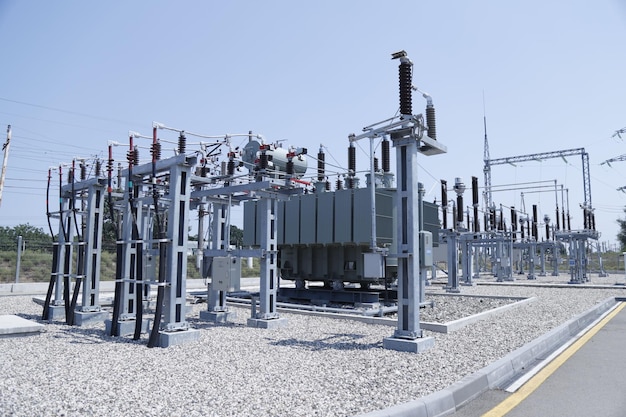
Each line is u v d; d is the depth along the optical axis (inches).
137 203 409.1
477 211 1013.8
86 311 416.8
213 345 316.8
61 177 460.1
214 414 175.0
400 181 335.0
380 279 591.2
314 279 658.2
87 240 421.7
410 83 331.9
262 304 414.0
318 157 636.7
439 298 709.3
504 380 258.5
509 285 1064.8
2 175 752.3
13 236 1316.4
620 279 1353.3
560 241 1485.0
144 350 299.0
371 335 367.9
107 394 198.2
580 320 479.8
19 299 617.6
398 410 181.3
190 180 357.7
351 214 578.2
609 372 277.6
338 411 181.5
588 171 1633.9
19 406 181.0
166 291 329.7
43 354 280.8
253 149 510.3
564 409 209.0
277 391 205.9
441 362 270.8
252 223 692.1
